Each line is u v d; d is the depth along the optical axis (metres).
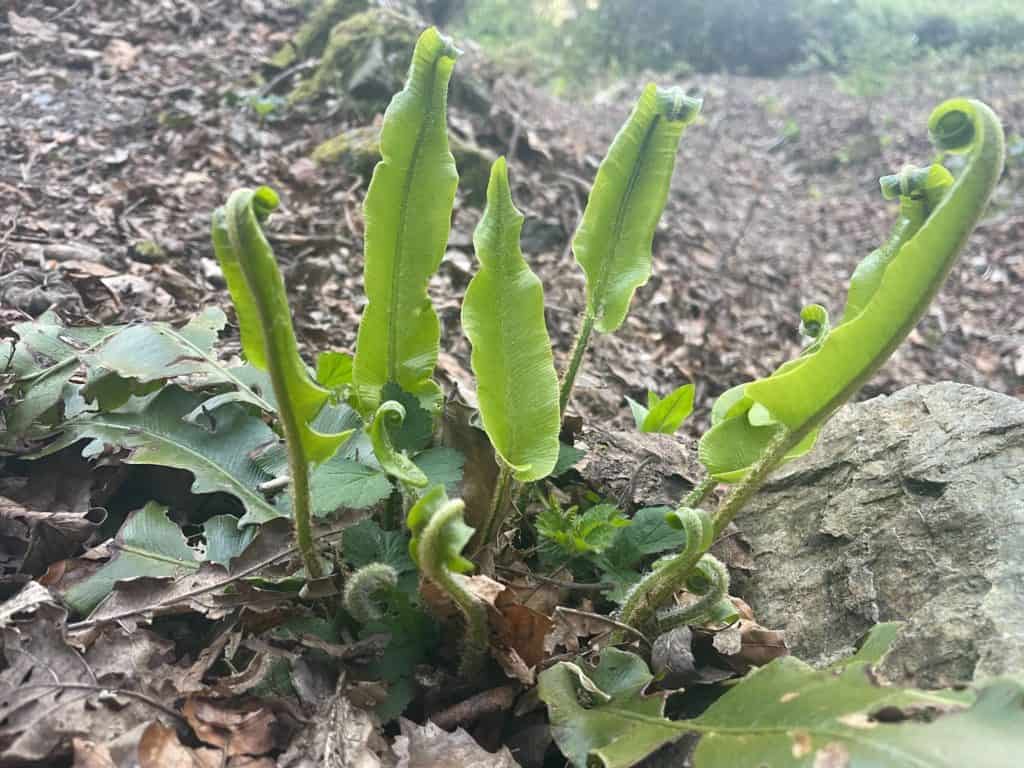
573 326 0.89
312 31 1.25
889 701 0.25
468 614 0.30
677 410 0.43
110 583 0.34
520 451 0.34
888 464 0.44
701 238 1.32
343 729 0.30
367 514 0.38
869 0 3.19
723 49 3.00
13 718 0.27
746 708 0.27
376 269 0.35
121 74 1.07
